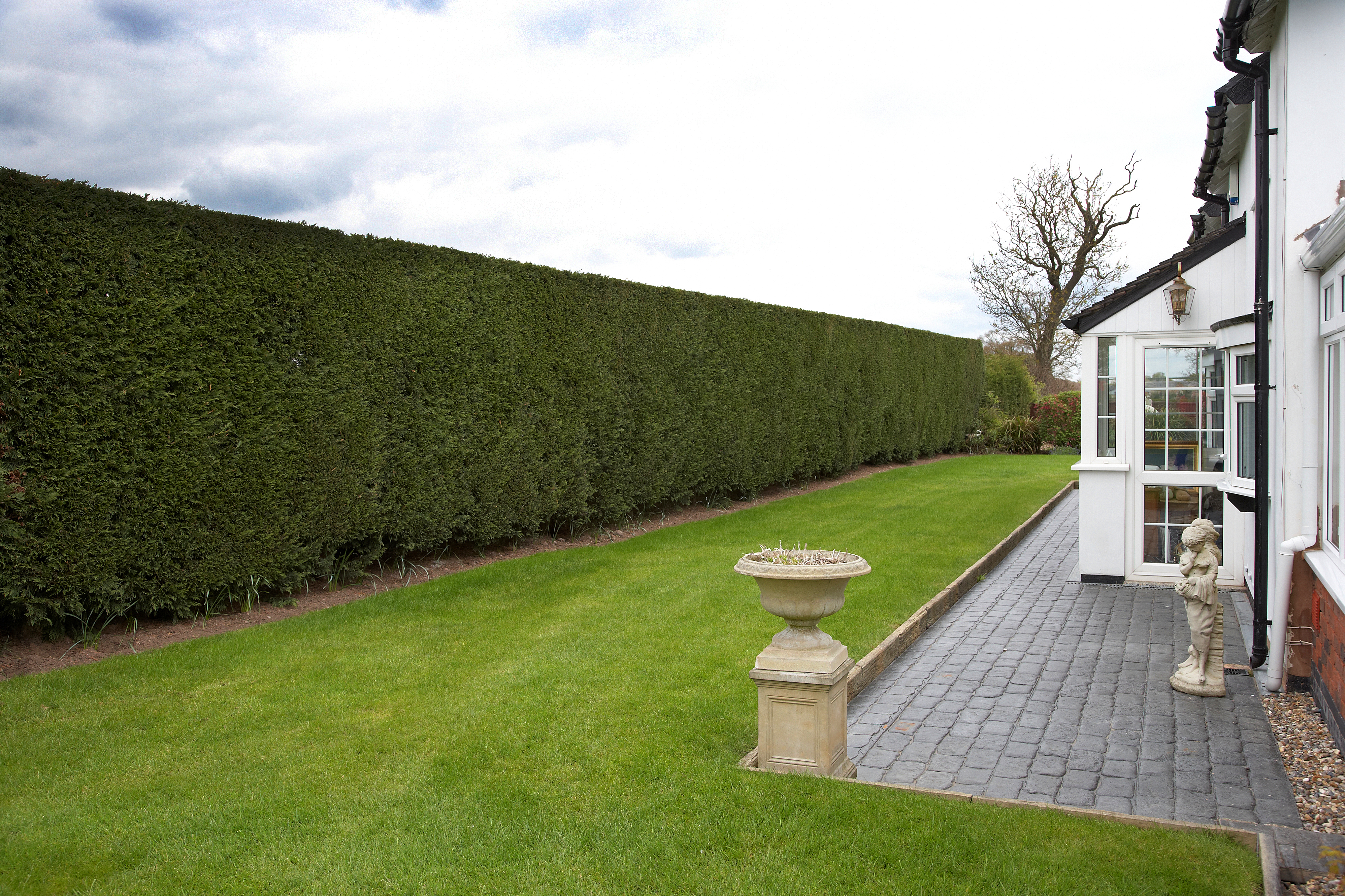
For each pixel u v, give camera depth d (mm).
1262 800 4324
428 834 3768
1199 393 9500
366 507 8695
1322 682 5531
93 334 6512
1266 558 6551
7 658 6289
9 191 6000
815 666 4434
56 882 3391
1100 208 35062
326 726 5125
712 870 3434
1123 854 3533
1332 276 5590
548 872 3449
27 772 4473
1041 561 11367
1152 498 9789
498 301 10234
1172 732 5340
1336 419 5574
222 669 6188
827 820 3828
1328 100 6113
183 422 7102
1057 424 29078
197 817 3939
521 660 6414
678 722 5125
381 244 8781
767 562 4633
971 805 4035
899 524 13180
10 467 6031
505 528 10469
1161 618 8305
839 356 19406
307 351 8133
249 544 7660
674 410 13586
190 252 7109
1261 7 6277
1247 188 8969
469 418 9820
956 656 7109
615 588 8812
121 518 6746
